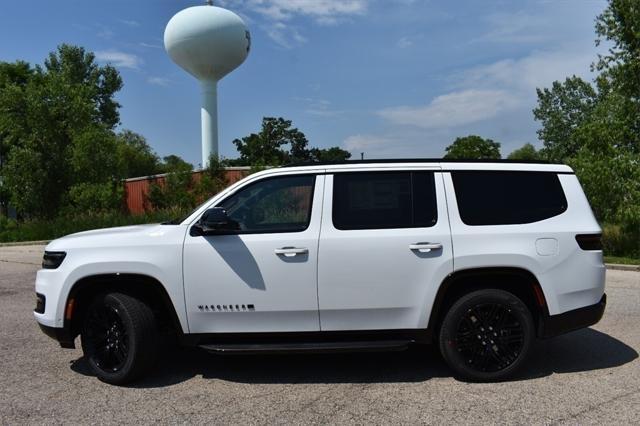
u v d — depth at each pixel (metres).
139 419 4.26
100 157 25.48
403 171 5.22
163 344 6.20
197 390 4.92
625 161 14.47
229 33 36.12
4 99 24.69
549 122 30.11
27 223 23.53
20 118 24.91
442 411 4.36
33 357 5.92
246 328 5.04
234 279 4.98
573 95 29.73
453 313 5.00
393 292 5.00
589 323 5.15
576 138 16.03
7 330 7.04
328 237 5.00
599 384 4.94
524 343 5.02
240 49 37.00
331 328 5.04
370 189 5.17
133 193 33.19
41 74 28.75
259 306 4.98
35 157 24.48
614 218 15.05
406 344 4.97
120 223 23.34
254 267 4.98
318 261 4.97
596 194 14.89
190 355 5.98
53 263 5.25
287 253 4.96
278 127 51.78
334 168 5.22
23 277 11.83
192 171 31.39
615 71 15.19
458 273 5.00
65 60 47.59
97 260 5.06
